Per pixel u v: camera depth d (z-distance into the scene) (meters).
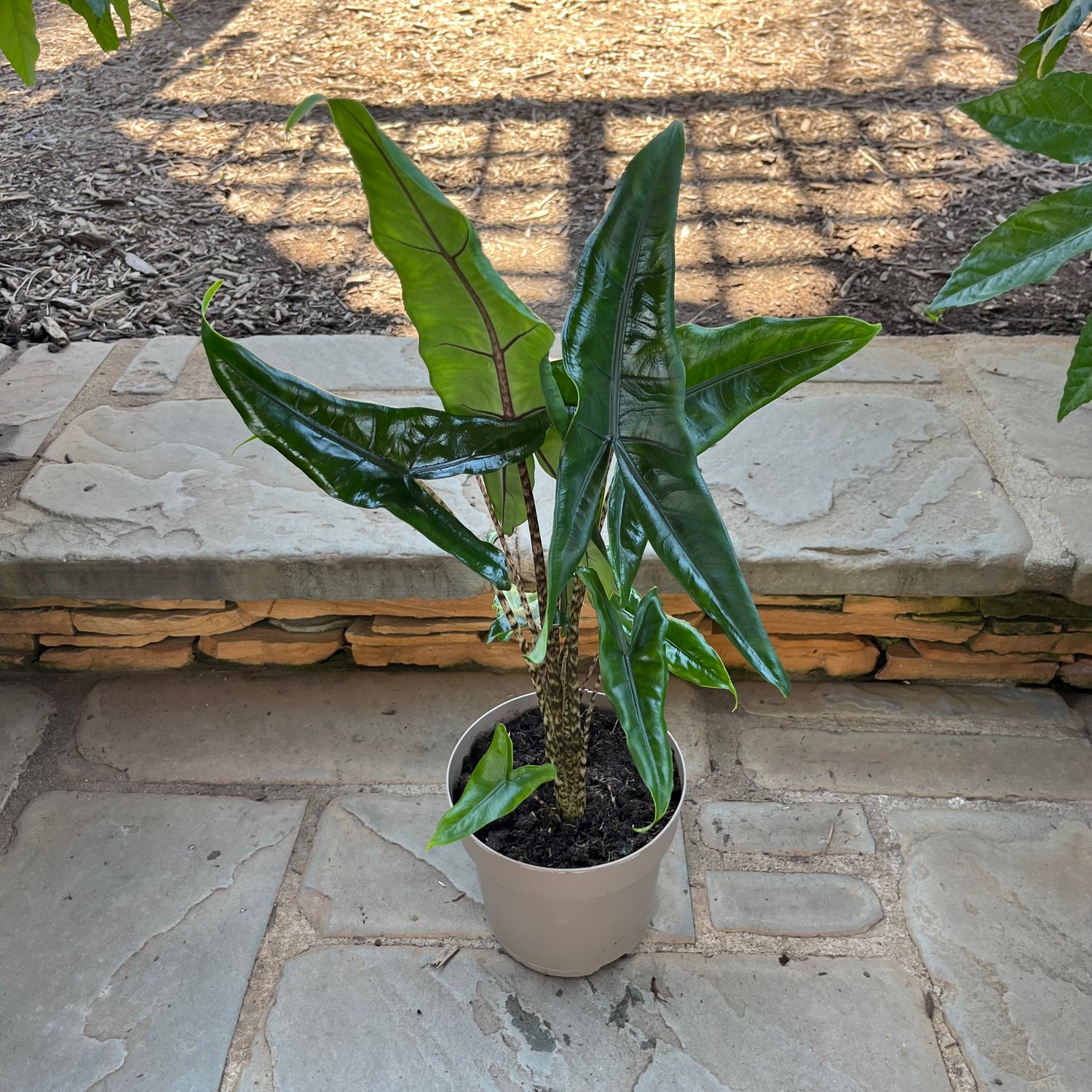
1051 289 2.60
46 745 1.85
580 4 4.12
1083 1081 1.34
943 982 1.46
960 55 3.68
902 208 2.92
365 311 2.58
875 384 2.18
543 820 1.40
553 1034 1.40
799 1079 1.35
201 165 3.25
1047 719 1.87
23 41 1.28
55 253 2.81
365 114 0.73
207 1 4.35
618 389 0.87
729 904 1.57
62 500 1.90
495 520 1.20
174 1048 1.39
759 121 3.36
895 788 1.75
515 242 2.83
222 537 1.81
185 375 2.29
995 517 1.82
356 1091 1.34
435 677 1.98
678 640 1.32
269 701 1.93
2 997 1.45
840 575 1.76
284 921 1.55
